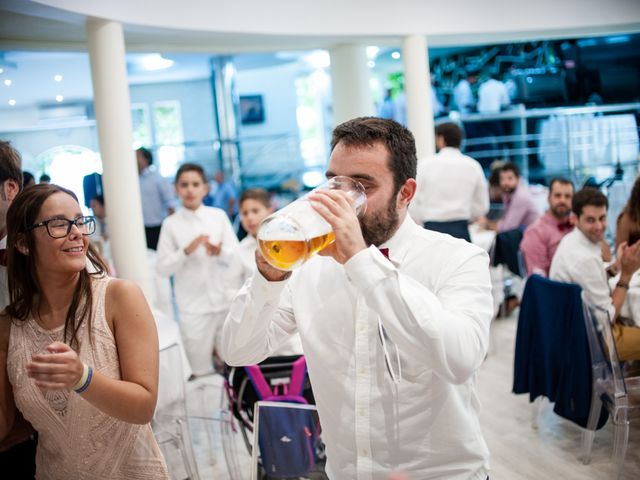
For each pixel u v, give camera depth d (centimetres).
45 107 511
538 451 303
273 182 1121
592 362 280
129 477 141
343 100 580
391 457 119
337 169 117
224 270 397
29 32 406
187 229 398
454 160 452
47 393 137
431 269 120
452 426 118
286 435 150
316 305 126
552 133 780
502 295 513
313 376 126
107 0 376
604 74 820
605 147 748
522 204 542
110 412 128
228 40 490
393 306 102
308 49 573
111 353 139
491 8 550
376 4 511
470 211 466
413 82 532
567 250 318
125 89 392
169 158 948
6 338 141
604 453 297
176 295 402
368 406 118
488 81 842
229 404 272
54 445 140
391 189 116
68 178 527
